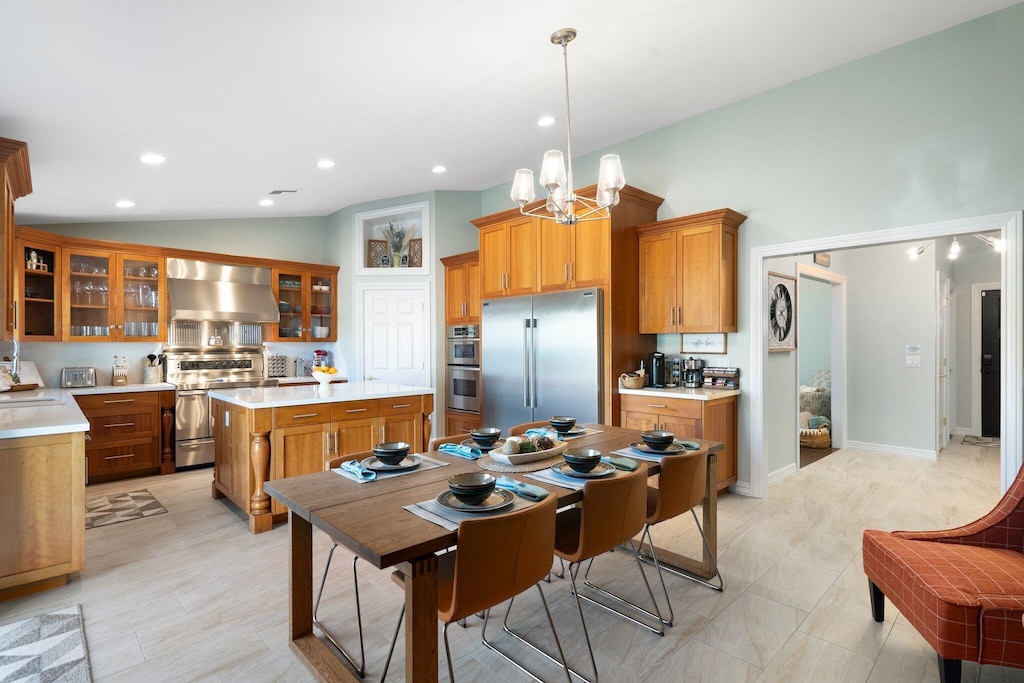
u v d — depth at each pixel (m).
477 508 1.65
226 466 3.82
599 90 3.61
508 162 4.99
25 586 2.54
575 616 2.35
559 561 2.95
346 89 3.13
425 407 4.12
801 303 6.98
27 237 4.46
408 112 3.59
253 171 4.41
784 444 4.73
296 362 6.45
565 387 4.29
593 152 5.00
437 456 2.44
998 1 2.91
